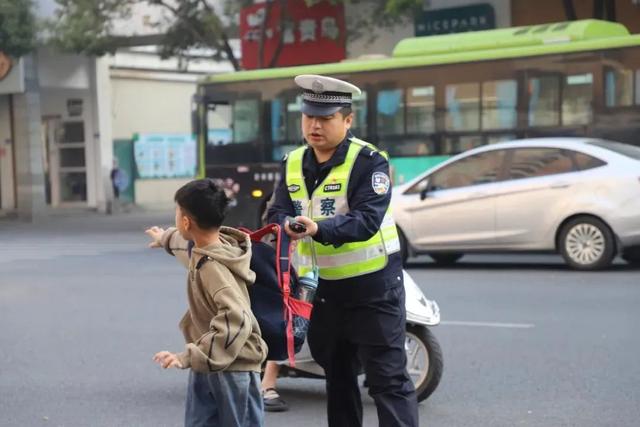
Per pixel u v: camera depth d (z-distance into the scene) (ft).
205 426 28.04
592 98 100.48
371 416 43.45
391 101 112.68
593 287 76.95
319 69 117.70
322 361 32.94
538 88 103.65
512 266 95.45
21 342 61.41
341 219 29.94
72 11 177.17
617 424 40.78
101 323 67.26
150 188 234.17
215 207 27.25
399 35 160.56
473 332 60.70
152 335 62.44
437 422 41.96
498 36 107.45
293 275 30.01
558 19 143.74
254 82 122.31
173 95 238.89
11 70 198.59
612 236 84.69
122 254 119.24
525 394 46.06
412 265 98.58
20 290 85.40
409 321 43.14
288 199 32.17
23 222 196.75
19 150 201.87
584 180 85.40
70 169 221.87
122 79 227.40
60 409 45.65
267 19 162.61
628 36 99.55
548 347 55.77
